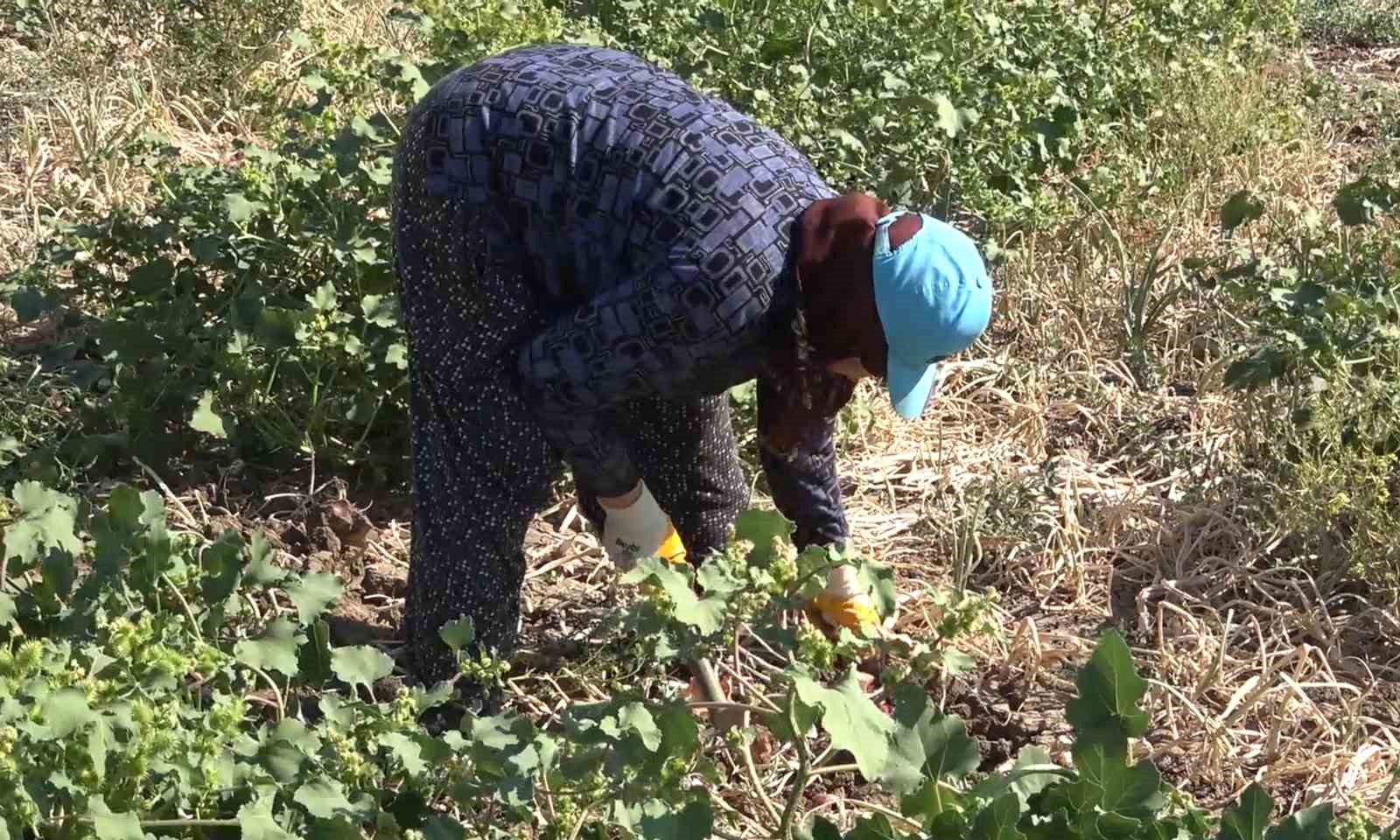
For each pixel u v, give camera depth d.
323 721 3.04
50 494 3.17
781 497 3.24
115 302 4.78
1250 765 3.53
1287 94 7.04
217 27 6.80
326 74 5.07
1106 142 6.28
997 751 3.55
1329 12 8.57
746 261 2.63
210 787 2.61
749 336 2.68
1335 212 6.08
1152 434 4.81
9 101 6.30
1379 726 3.64
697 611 2.49
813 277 2.63
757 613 2.61
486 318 2.92
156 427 4.36
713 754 3.38
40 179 5.93
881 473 4.58
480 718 2.83
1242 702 3.66
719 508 3.37
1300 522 4.16
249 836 2.56
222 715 2.67
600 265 2.79
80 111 6.26
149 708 2.55
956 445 4.73
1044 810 2.61
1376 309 4.56
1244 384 4.58
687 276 2.64
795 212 2.69
